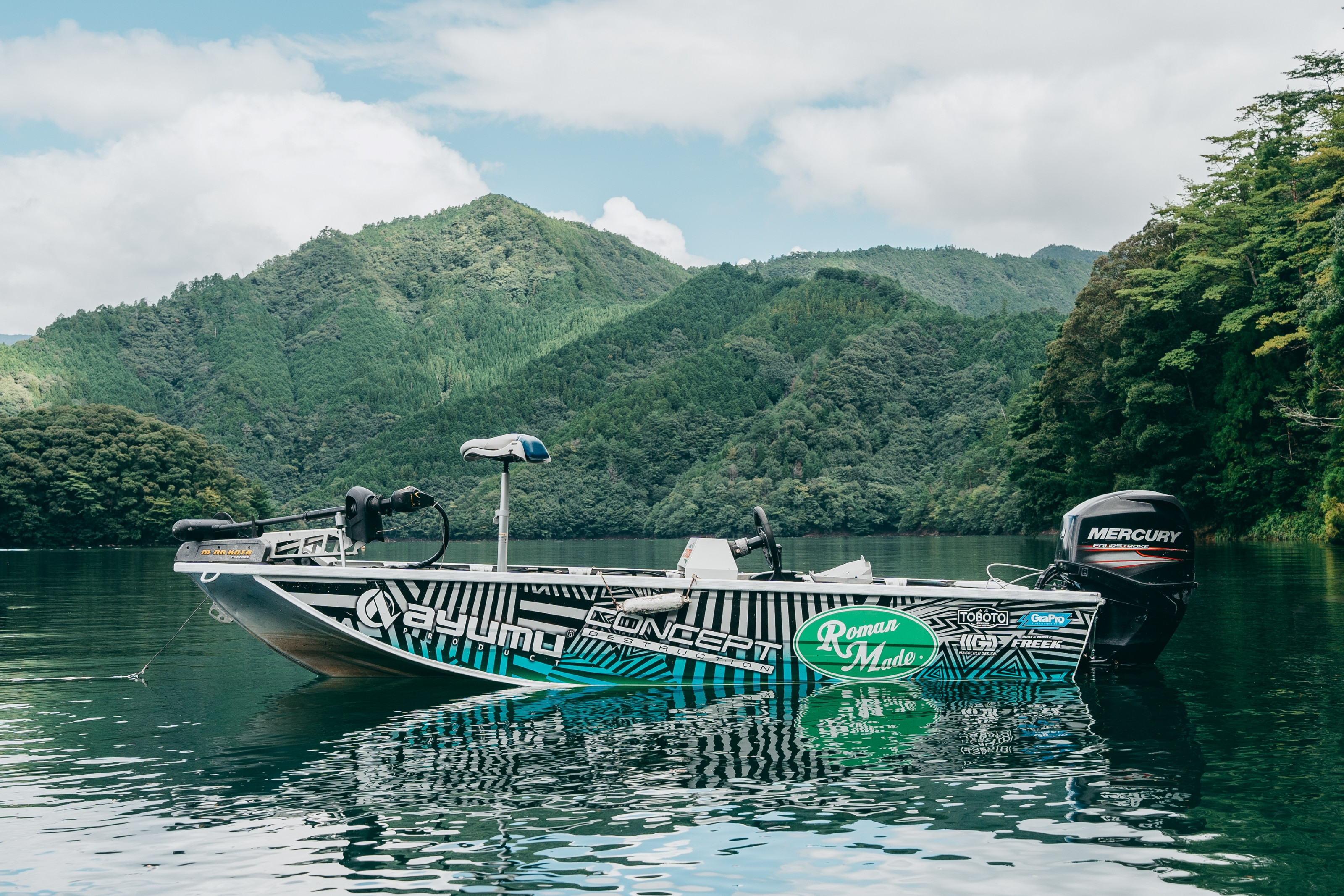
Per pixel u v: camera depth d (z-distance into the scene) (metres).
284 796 5.20
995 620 8.38
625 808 4.96
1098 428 49.69
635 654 8.10
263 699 7.93
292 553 8.44
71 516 81.94
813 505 123.00
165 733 6.72
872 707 7.41
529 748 6.18
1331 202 37.66
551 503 140.62
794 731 6.62
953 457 135.12
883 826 4.66
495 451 8.55
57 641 11.77
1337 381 34.59
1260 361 41.50
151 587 22.53
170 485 88.81
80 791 5.32
